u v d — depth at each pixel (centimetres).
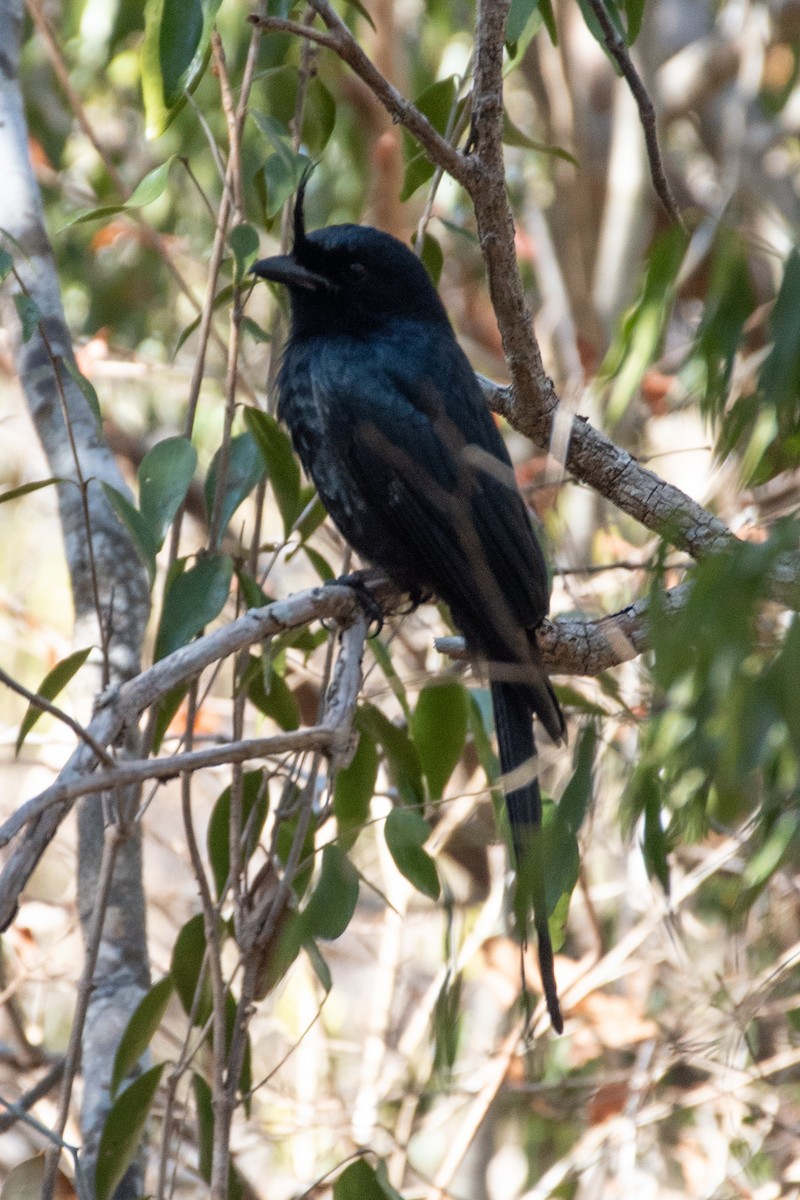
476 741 927
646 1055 1168
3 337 1448
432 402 931
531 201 1789
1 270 733
